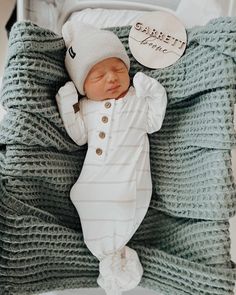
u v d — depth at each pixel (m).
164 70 0.98
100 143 0.93
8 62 0.90
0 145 0.90
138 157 0.92
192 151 0.96
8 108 0.89
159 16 1.02
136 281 0.92
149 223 1.00
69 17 1.16
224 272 0.90
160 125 0.96
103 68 0.92
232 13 1.09
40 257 0.90
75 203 0.94
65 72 0.98
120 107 0.93
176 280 0.93
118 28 1.02
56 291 1.00
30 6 1.16
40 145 0.90
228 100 0.90
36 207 0.92
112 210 0.89
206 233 0.91
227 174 0.89
